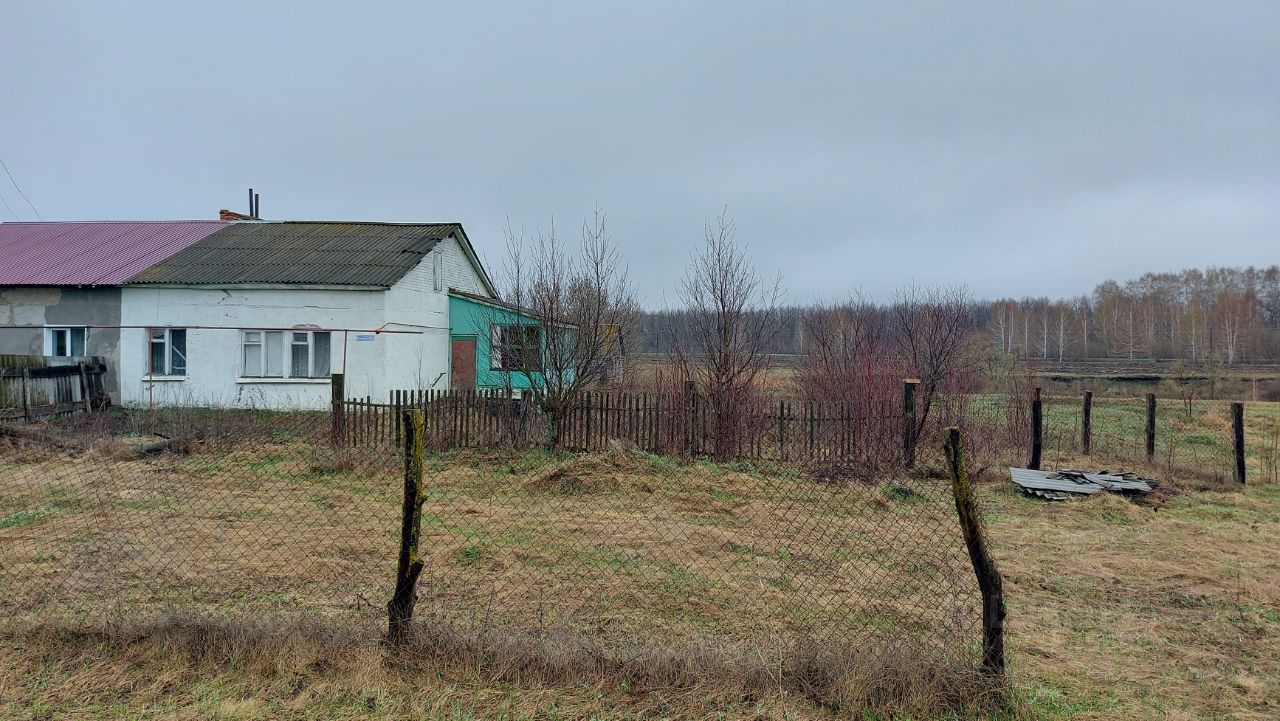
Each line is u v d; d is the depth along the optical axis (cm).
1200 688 458
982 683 399
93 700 391
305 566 629
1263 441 1700
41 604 518
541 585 596
